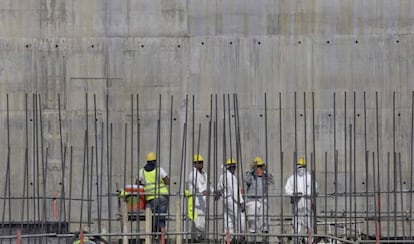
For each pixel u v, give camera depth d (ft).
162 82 117.70
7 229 101.30
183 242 96.27
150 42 117.80
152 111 117.19
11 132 116.98
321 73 117.70
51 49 117.50
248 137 117.08
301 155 116.78
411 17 117.70
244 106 117.50
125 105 117.39
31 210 115.44
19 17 117.60
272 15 117.91
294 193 90.17
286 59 117.80
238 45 117.91
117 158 116.78
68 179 116.16
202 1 117.80
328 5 117.91
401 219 99.35
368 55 117.80
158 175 92.48
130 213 94.58
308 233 84.99
